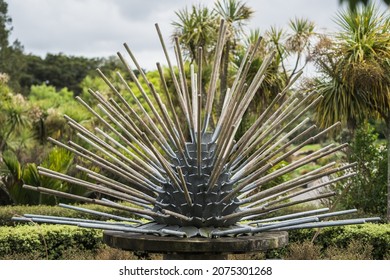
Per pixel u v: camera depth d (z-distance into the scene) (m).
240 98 3.89
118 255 6.58
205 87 15.69
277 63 14.51
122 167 4.25
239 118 4.09
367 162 10.48
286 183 3.98
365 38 10.55
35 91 40.22
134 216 9.91
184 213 3.97
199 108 3.74
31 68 50.19
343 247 7.64
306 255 6.36
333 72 10.75
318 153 4.05
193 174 4.01
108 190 4.06
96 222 4.24
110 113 4.46
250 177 3.86
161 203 4.05
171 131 4.00
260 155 4.16
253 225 4.50
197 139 3.80
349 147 10.75
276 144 4.23
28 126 19.64
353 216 9.30
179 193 3.99
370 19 10.77
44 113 20.56
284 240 4.01
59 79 50.91
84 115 20.19
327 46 10.75
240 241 3.76
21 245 7.35
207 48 15.35
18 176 12.37
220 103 14.28
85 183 4.00
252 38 14.90
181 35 15.08
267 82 14.33
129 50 4.04
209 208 3.97
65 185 12.38
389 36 10.62
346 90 10.66
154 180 4.21
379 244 7.49
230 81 15.68
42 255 7.45
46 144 19.52
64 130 20.09
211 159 4.08
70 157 12.44
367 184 10.34
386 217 9.89
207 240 3.77
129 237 3.87
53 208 10.04
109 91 26.73
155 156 3.84
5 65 40.66
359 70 10.14
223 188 4.05
